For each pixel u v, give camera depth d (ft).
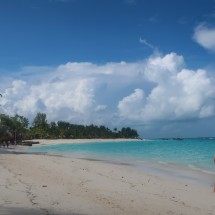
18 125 421.59
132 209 43.01
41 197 46.01
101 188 58.08
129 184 64.85
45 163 99.30
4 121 374.02
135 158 150.20
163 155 175.01
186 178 79.71
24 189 51.06
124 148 282.97
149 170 96.17
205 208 46.42
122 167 100.99
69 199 45.93
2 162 95.96
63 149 256.32
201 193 58.23
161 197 52.65
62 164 98.32
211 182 73.15
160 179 75.25
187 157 158.20
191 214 42.47
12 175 66.23
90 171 83.61
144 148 281.54
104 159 140.46
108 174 79.56
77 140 593.42
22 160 107.86
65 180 64.90
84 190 54.54
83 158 143.13
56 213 37.96
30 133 557.33
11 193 47.42
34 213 37.11
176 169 100.58
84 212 39.47
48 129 620.08
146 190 58.70
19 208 39.06
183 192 58.65
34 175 68.85
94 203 44.57
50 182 60.44
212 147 294.66
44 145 357.82
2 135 318.24
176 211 43.62
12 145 324.80
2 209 38.22
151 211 42.68
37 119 615.57
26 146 317.63
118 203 45.98
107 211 40.78
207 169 101.14
